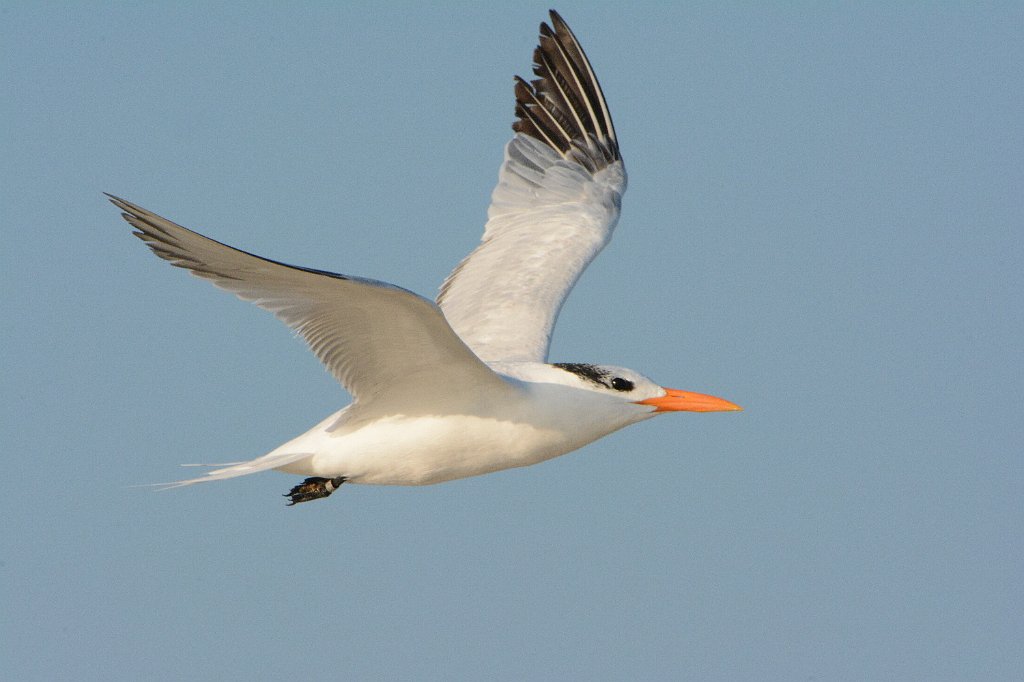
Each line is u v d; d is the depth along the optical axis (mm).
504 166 18141
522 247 16969
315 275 11109
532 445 13680
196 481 12656
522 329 15562
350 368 12734
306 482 13672
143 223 11195
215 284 11594
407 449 13320
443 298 16609
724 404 14164
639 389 14266
